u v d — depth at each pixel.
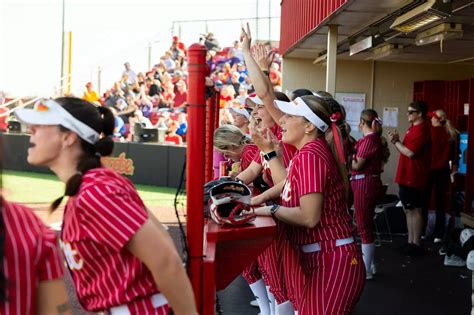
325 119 3.08
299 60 10.73
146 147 14.35
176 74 21.02
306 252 3.08
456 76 10.09
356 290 3.03
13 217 1.54
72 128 1.93
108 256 1.91
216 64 20.72
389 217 8.70
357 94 10.23
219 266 2.74
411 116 7.33
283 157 3.86
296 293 3.23
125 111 18.72
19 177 15.15
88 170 1.91
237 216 2.75
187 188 2.41
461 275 6.48
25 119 1.91
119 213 1.83
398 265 6.89
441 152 7.95
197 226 2.40
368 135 6.21
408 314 5.14
